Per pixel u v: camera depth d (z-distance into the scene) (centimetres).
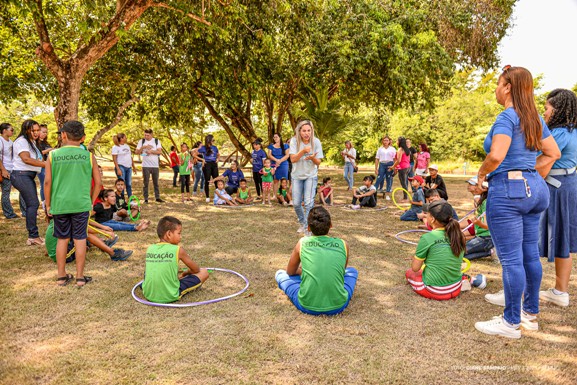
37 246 568
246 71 1252
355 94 1606
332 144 2370
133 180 1683
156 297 373
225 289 416
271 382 252
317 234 366
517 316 311
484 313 360
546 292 385
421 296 399
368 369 267
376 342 304
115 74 1345
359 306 373
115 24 781
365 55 1281
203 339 306
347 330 323
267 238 630
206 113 2012
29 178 570
